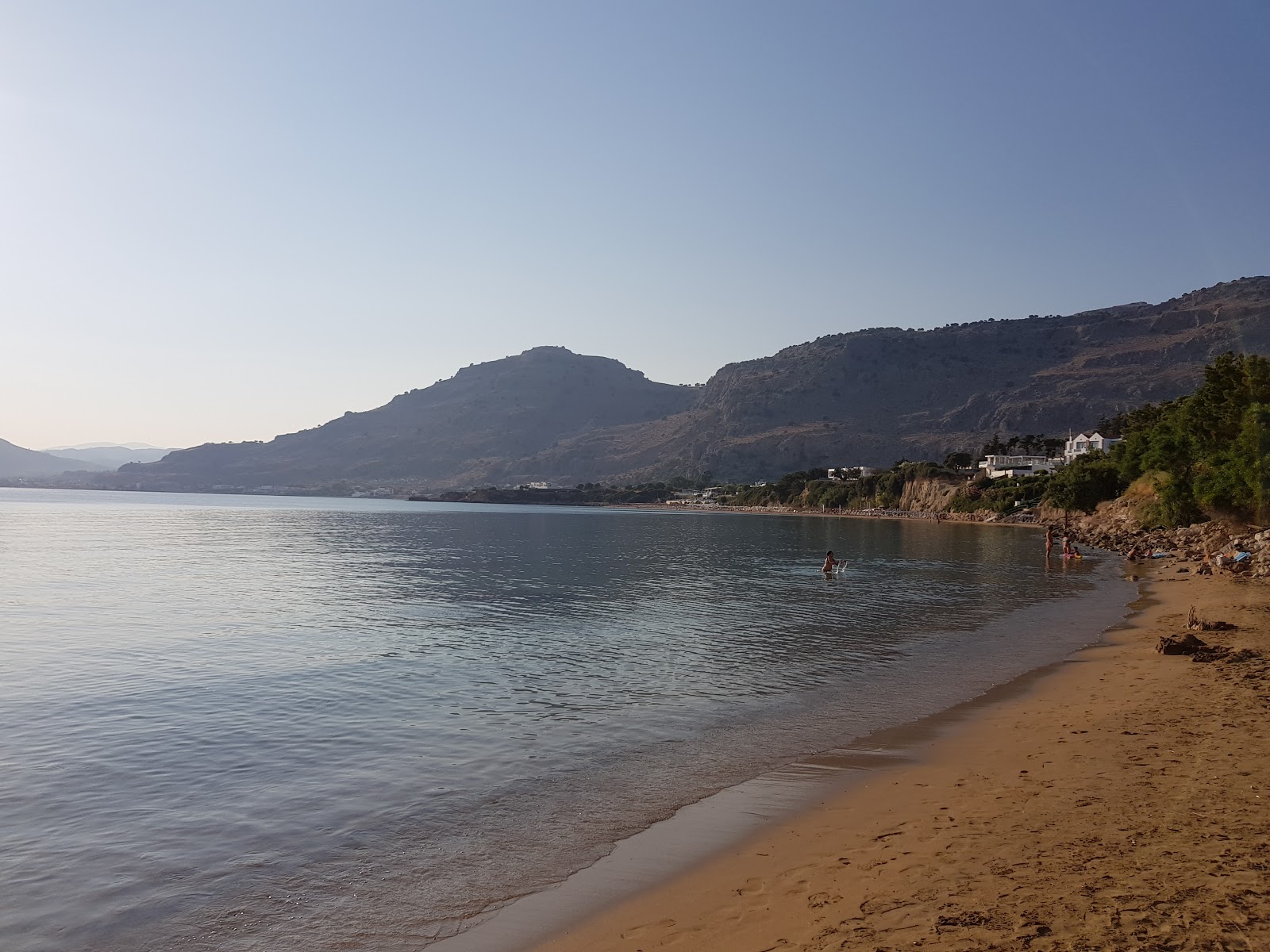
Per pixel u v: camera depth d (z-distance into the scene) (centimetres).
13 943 988
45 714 2084
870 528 15275
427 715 2062
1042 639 3141
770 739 1805
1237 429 7012
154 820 1378
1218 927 805
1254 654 2397
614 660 2805
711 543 10350
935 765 1570
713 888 1062
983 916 887
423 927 1004
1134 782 1343
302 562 7181
